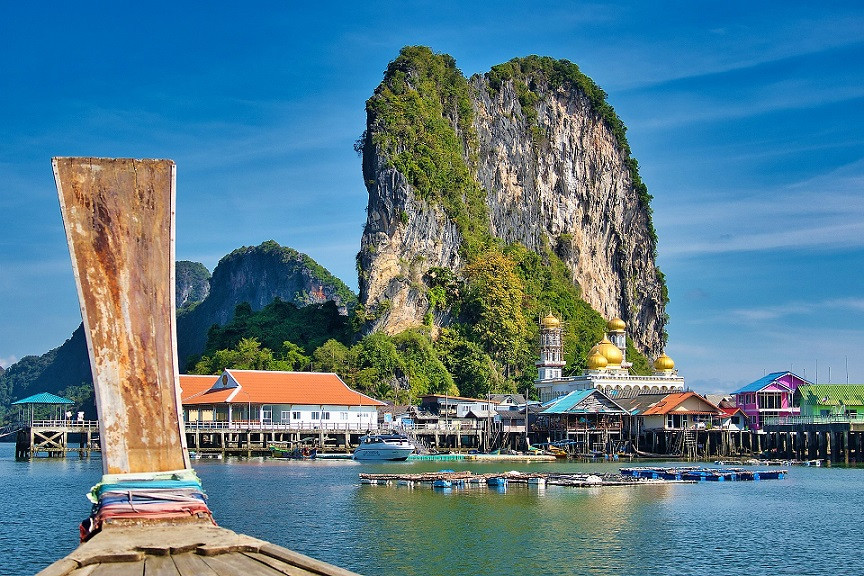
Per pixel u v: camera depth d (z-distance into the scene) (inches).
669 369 7534.5
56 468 4507.9
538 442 6569.9
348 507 2763.3
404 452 5191.9
